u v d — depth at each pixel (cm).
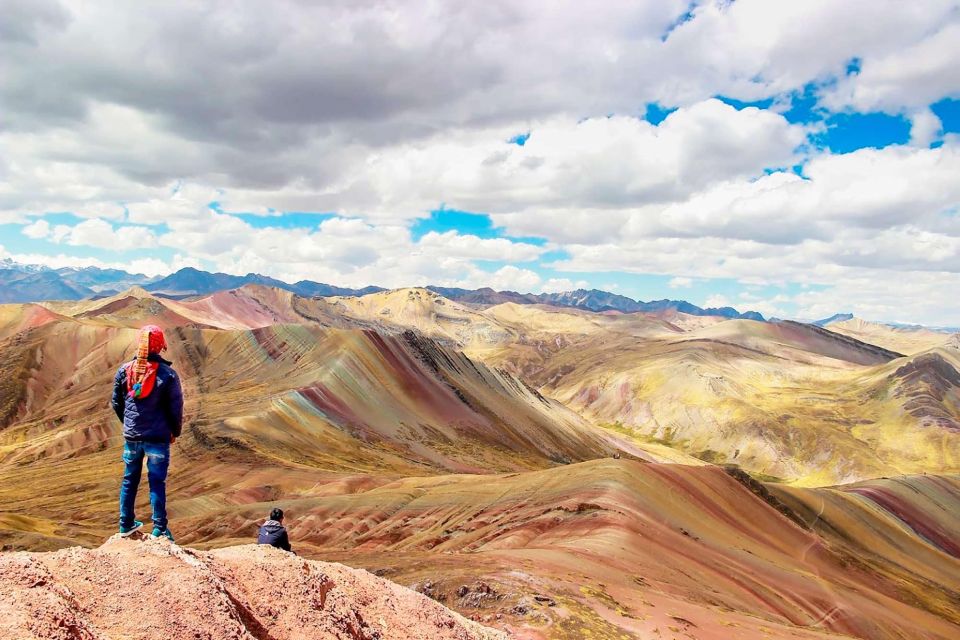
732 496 8694
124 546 802
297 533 6638
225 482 8756
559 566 3559
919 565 11931
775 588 5700
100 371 18112
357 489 8306
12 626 553
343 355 15662
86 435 11881
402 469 11456
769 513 8975
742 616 3600
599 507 5844
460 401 17362
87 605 673
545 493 6788
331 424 12838
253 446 10369
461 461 13512
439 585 2827
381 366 16388
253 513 7025
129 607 694
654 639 2514
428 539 6078
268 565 948
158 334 882
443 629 1159
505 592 2702
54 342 18825
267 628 830
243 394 14200
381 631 1034
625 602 2969
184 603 724
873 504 14288
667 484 7744
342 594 1023
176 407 865
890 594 8069
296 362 16450
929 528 14275
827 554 8394
